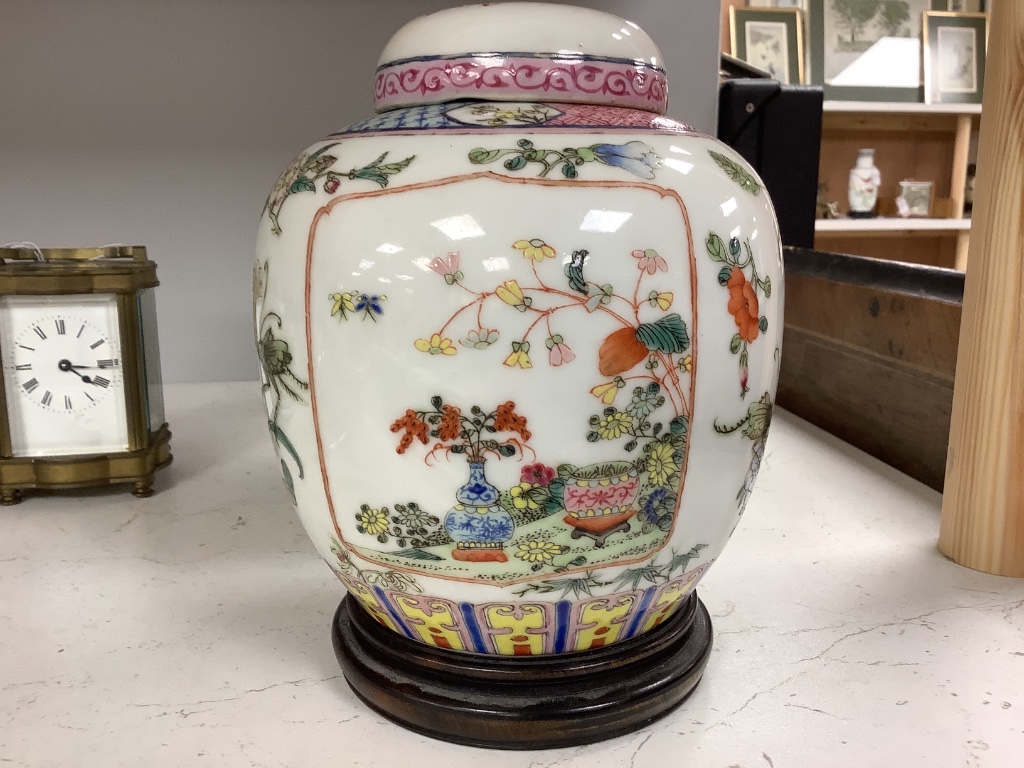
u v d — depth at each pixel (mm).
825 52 2330
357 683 507
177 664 562
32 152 1190
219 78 1202
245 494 890
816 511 849
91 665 560
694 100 1284
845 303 1103
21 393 849
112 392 862
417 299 398
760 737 486
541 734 467
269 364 454
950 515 735
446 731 478
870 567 719
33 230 1218
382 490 429
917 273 982
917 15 2361
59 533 787
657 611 496
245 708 513
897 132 2521
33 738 481
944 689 536
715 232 423
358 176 422
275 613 634
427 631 486
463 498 418
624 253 400
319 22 1199
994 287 673
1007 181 656
